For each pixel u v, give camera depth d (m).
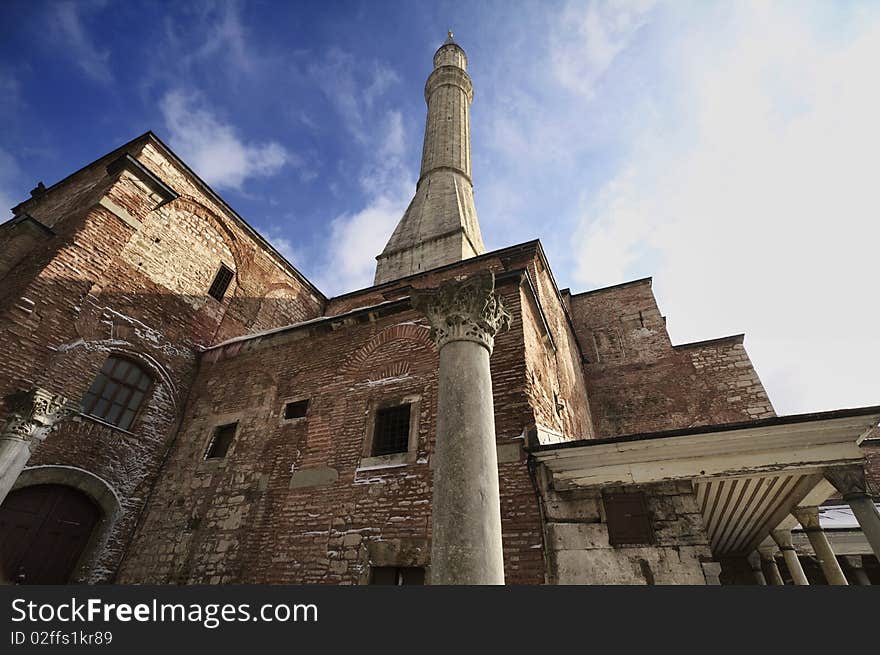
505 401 7.39
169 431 10.67
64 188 14.16
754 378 15.78
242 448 9.38
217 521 8.41
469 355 4.91
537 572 5.67
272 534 7.69
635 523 5.81
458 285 5.31
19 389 8.09
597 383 17.84
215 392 11.02
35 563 7.93
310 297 18.27
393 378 8.66
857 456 5.15
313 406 9.16
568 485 6.23
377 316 9.79
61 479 8.51
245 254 15.11
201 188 13.73
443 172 24.27
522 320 8.36
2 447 6.59
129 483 9.52
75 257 9.67
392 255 20.23
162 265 11.85
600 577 5.55
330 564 6.82
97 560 8.54
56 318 9.02
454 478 4.09
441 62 31.44
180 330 11.91
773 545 10.09
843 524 10.16
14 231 10.49
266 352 10.99
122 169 11.26
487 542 3.81
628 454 6.04
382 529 6.78
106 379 9.87
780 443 5.48
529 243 13.27
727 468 5.62
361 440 8.05
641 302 19.47
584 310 20.33
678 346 17.48
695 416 15.81
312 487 7.86
